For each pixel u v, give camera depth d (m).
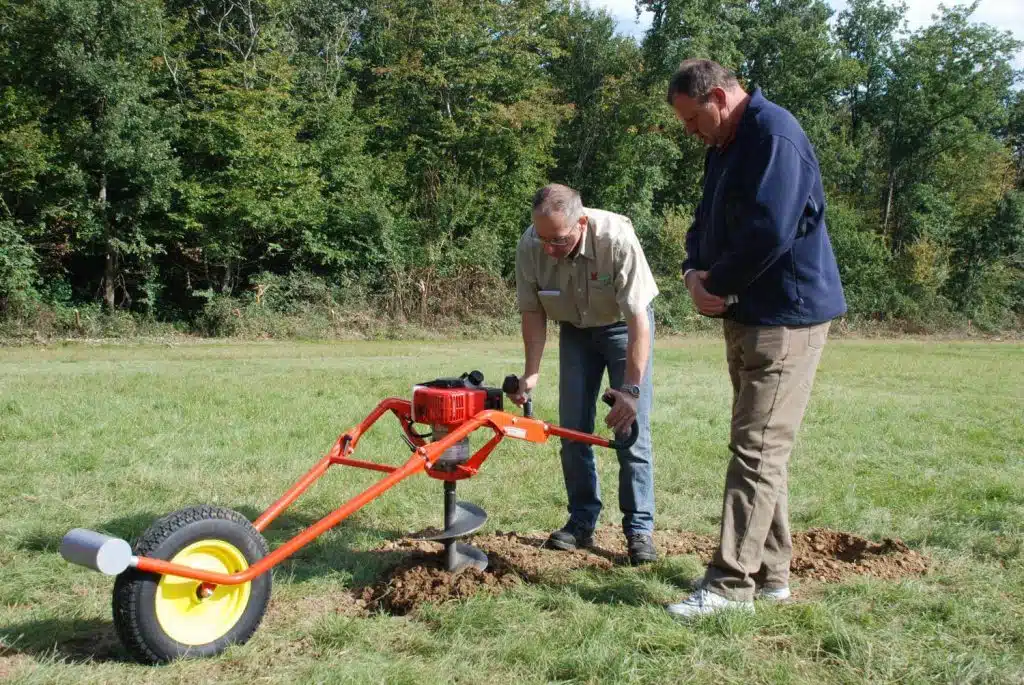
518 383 3.96
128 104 21.14
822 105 38.44
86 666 2.93
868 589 3.67
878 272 34.44
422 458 3.36
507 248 28.25
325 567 4.06
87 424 7.28
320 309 23.81
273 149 23.39
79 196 20.97
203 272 24.72
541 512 5.12
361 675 2.84
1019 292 37.94
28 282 20.67
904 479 6.11
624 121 32.22
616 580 3.89
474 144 28.20
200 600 3.03
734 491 3.48
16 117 20.19
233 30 25.44
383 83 28.62
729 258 3.27
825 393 11.17
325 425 7.48
